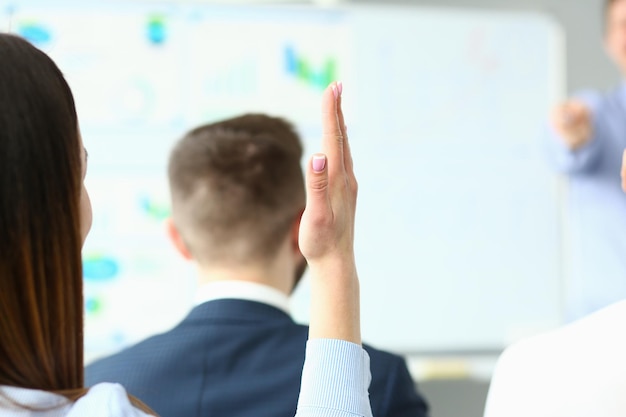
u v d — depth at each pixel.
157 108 2.48
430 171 2.62
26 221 0.48
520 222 2.65
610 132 2.53
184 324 0.98
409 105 2.62
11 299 0.48
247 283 1.03
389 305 2.60
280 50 2.55
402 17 2.62
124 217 2.45
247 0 2.54
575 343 0.73
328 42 2.58
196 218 1.07
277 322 0.98
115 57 2.46
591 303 2.57
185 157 1.11
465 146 2.63
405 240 2.61
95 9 2.45
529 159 2.66
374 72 2.60
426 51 2.63
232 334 0.95
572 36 2.77
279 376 0.92
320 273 0.60
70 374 0.51
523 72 2.67
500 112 2.66
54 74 0.51
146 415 0.49
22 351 0.48
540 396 0.73
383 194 2.60
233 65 2.53
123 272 2.45
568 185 2.64
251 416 0.89
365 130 2.60
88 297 2.43
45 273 0.49
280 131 1.18
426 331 2.61
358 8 2.60
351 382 0.57
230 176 1.08
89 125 2.45
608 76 2.79
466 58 2.64
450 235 2.62
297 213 1.10
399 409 0.96
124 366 0.94
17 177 0.47
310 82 2.57
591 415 0.70
